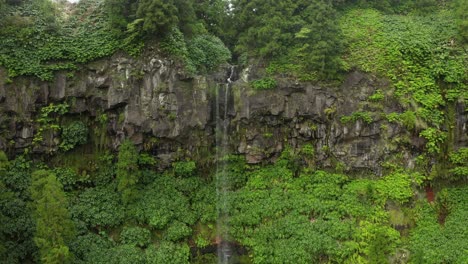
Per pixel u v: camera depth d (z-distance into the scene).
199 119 28.05
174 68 27.84
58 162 27.23
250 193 27.52
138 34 27.50
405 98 27.31
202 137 28.42
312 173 28.25
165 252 24.62
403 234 25.22
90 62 27.59
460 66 27.97
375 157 27.50
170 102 27.69
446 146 27.34
